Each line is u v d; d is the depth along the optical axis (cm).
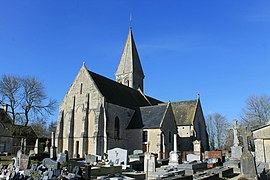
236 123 3503
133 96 5700
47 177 1848
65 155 2586
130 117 5034
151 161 2823
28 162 2350
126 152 3222
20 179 1923
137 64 6675
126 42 6794
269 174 2192
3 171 2295
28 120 5303
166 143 4625
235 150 3428
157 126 4553
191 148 5525
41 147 5369
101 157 3697
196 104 6106
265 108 6494
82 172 2069
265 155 3397
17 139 5669
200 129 6109
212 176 2042
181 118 5941
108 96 4750
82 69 4984
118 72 6669
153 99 6544
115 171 2716
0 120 5925
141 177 2302
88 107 4681
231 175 2400
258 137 3475
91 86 4747
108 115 4528
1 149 5381
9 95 5100
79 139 4662
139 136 4691
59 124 4938
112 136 4509
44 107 5425
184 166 2686
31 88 5312
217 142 9369
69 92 5044
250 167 1970
